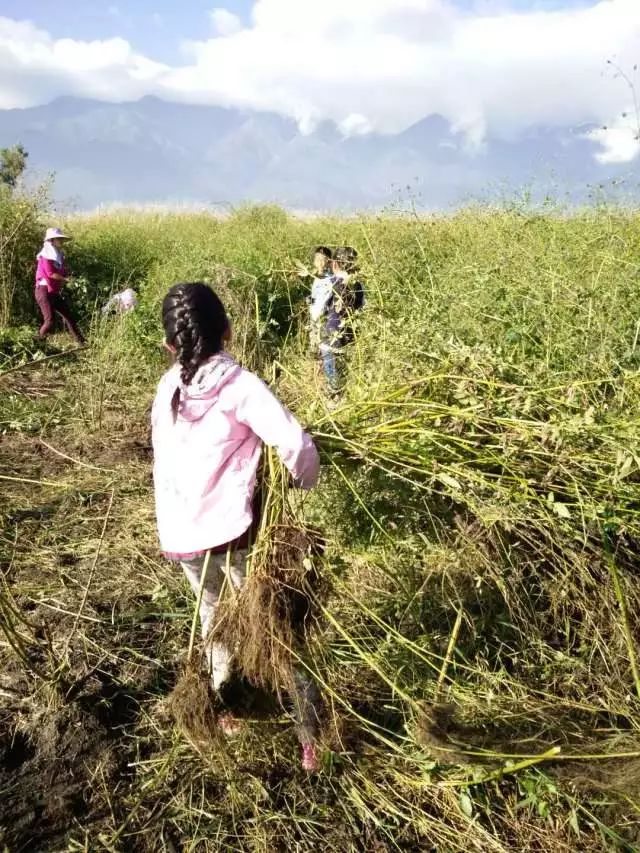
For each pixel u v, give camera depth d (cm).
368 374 388
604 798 270
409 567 338
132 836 265
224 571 273
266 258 1041
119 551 445
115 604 390
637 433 305
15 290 1111
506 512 299
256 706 296
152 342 862
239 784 281
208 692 270
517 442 299
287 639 257
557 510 291
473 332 437
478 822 269
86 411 724
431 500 318
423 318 427
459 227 810
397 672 310
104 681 334
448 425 312
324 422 298
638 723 295
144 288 1001
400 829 267
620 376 348
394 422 300
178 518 266
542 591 336
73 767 292
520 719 298
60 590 400
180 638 365
